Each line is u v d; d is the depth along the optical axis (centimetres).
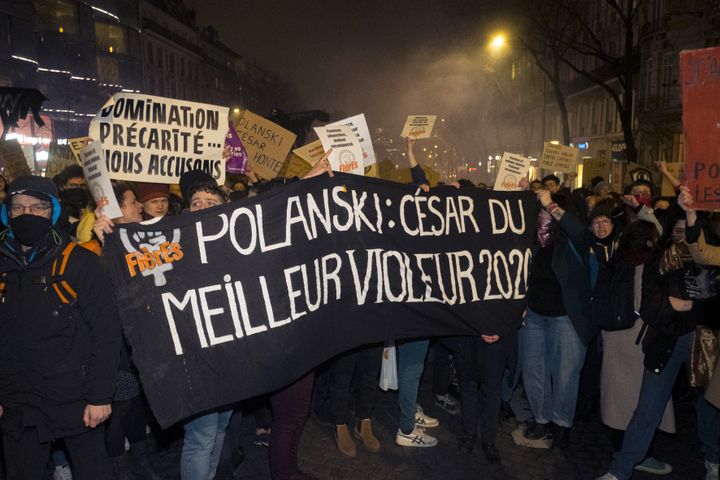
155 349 333
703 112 387
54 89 3650
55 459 429
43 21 3538
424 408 609
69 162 928
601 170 1416
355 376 579
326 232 411
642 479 466
